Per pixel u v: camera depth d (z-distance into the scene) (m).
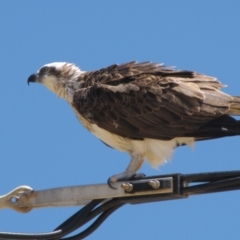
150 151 12.78
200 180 9.32
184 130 12.31
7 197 10.83
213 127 12.17
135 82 13.07
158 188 9.48
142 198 9.82
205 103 12.25
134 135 12.74
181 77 13.05
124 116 12.87
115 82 13.34
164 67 13.37
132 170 12.84
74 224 9.95
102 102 13.12
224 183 8.91
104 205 10.12
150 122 12.64
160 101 12.62
